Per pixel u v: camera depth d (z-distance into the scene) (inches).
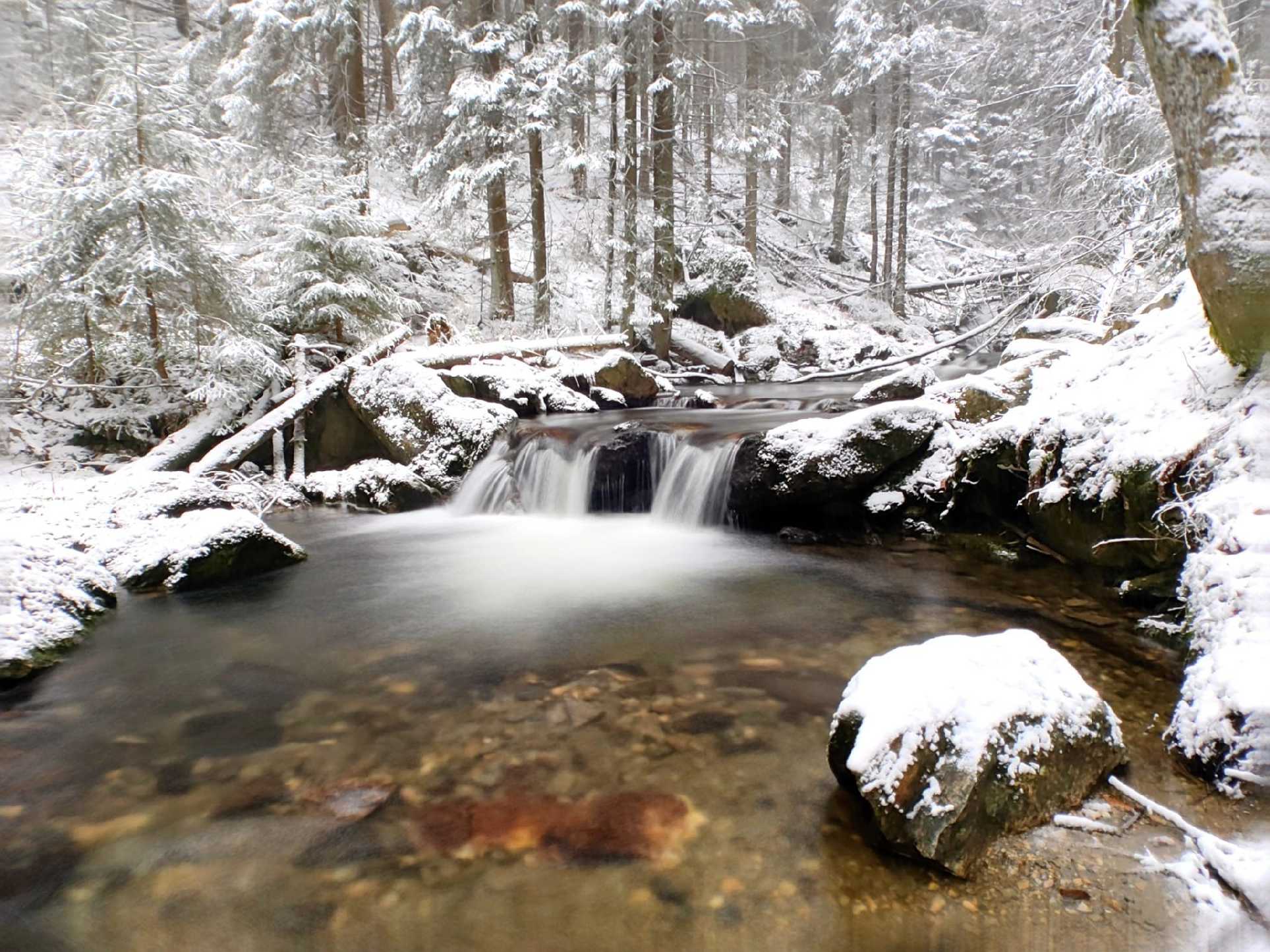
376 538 306.7
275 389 420.5
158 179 356.5
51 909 102.6
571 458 351.9
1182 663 169.9
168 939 96.9
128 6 407.8
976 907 96.3
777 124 806.5
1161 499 188.7
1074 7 514.3
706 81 685.3
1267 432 161.3
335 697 165.6
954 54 730.2
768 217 1009.5
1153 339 236.2
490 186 592.7
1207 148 159.0
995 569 246.4
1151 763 127.5
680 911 98.1
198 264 384.5
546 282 607.5
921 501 278.7
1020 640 128.3
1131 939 89.4
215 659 188.1
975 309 826.8
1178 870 99.6
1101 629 193.0
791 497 292.0
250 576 255.1
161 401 403.9
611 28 553.6
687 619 210.5
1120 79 445.1
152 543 247.4
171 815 123.2
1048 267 472.4
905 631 197.2
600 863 107.7
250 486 356.2
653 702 159.3
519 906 100.0
